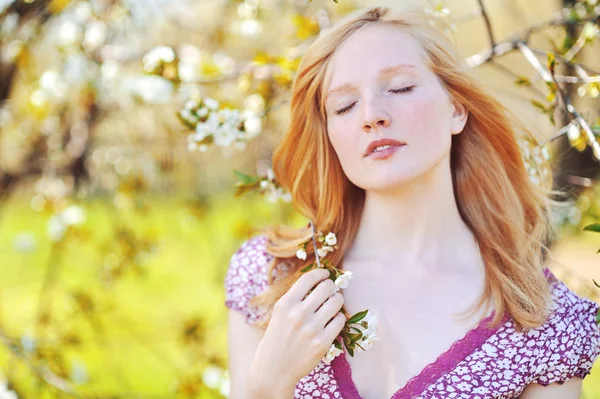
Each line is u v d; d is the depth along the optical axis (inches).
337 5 78.5
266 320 56.0
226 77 71.2
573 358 54.1
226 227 111.4
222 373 78.4
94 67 79.9
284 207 87.2
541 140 63.1
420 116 53.2
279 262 57.7
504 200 57.1
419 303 54.9
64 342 85.6
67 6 77.3
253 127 64.6
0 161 94.0
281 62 69.1
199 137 63.4
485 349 53.7
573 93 74.9
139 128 94.3
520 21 83.7
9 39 79.7
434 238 55.8
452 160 58.4
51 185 90.3
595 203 73.2
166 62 67.7
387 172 53.1
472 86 55.6
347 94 54.1
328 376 54.0
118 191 90.3
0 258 147.2
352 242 57.4
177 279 173.6
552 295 55.5
